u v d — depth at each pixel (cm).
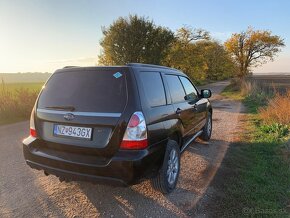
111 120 299
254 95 1783
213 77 6994
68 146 323
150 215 322
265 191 373
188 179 426
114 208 339
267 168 460
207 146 620
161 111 351
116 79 321
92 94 324
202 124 604
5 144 645
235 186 392
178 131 408
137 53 2662
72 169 316
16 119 1018
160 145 338
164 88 393
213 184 405
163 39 2803
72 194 377
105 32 2739
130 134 297
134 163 291
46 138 344
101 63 2806
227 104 1571
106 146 300
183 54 3812
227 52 5525
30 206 344
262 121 908
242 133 748
